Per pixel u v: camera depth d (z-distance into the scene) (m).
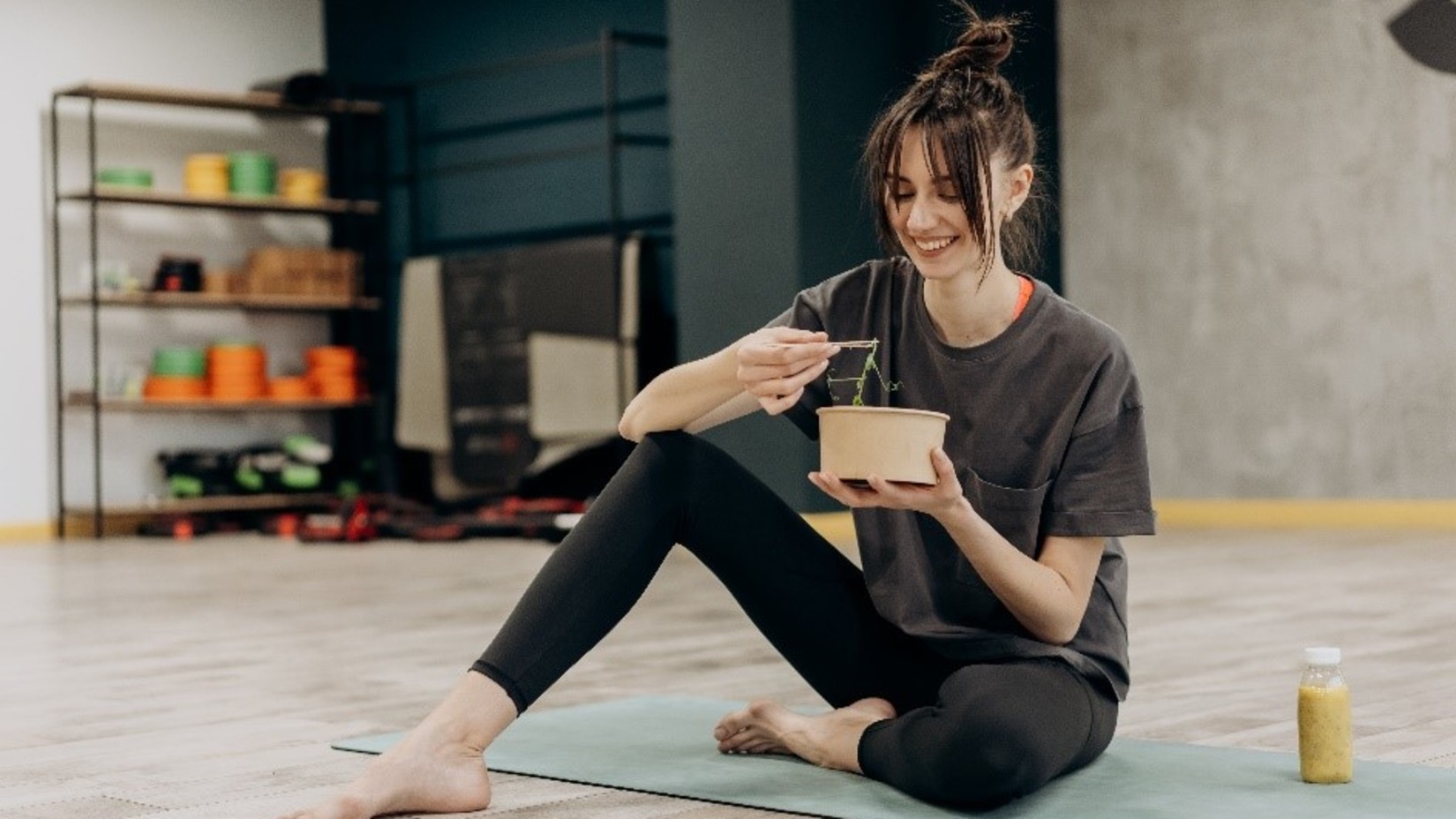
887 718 2.03
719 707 2.66
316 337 9.04
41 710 2.86
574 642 1.89
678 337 7.03
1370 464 6.84
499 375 7.55
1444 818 1.78
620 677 3.09
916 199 1.73
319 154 9.09
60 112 8.27
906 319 1.94
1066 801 1.87
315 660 3.47
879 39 6.94
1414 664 3.10
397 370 8.86
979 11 7.13
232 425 8.74
